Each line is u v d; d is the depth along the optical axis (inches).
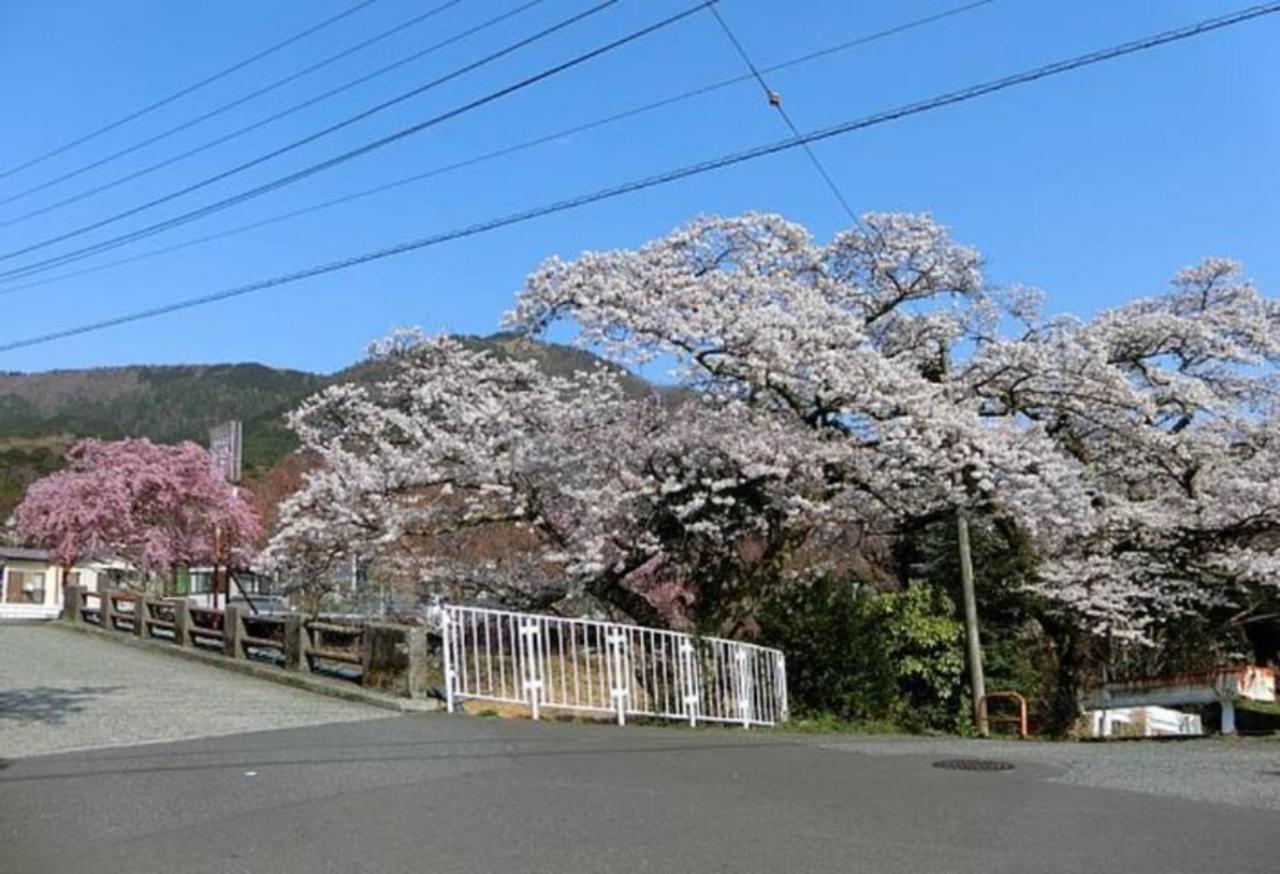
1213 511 751.1
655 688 510.0
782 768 350.9
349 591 816.9
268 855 235.5
